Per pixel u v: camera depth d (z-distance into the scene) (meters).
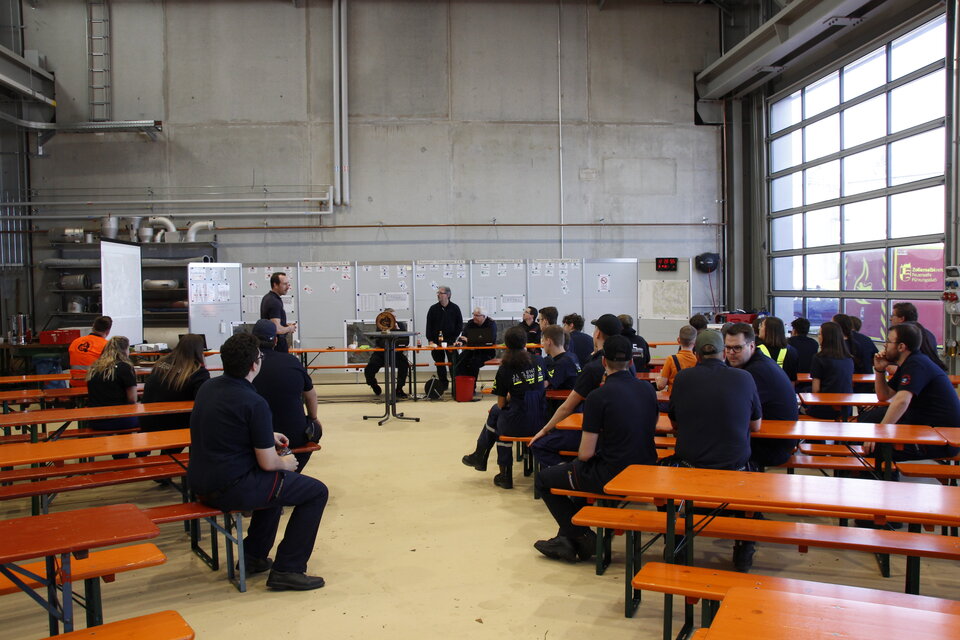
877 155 8.34
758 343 5.26
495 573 3.16
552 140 10.98
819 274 9.60
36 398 5.07
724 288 11.25
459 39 10.82
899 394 3.65
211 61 10.52
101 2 10.38
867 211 8.56
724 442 2.87
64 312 9.73
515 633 2.58
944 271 7.09
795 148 10.10
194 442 2.89
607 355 3.10
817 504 2.11
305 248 10.66
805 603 1.60
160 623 1.86
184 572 3.24
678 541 2.96
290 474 2.98
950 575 3.07
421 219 10.80
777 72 9.80
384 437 6.26
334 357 10.18
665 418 4.19
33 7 10.34
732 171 11.16
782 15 8.43
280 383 3.79
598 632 2.58
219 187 10.52
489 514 4.04
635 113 11.09
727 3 11.08
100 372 4.52
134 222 9.91
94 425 4.57
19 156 10.22
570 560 3.27
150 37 10.45
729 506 2.98
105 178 10.38
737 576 2.33
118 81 10.41
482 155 10.87
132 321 7.79
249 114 10.56
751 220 11.10
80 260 9.58
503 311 10.42
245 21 10.55
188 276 9.30
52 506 4.32
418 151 10.79
